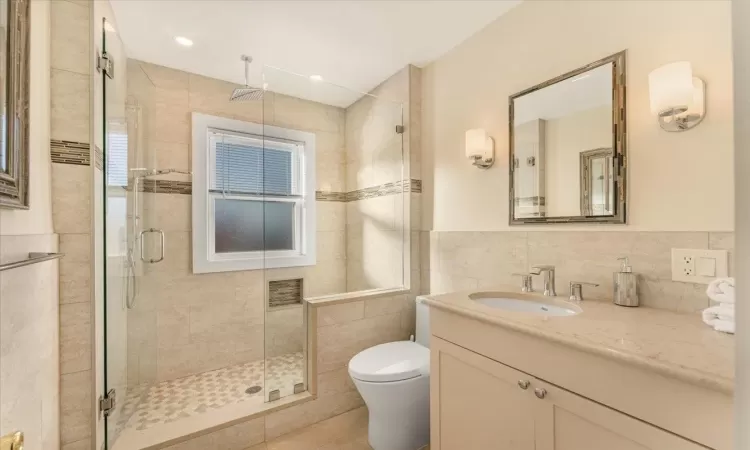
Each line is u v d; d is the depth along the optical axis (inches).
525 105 62.6
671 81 40.2
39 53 45.6
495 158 68.8
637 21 47.4
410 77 86.7
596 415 30.7
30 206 41.6
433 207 84.6
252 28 70.6
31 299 40.1
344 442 65.9
